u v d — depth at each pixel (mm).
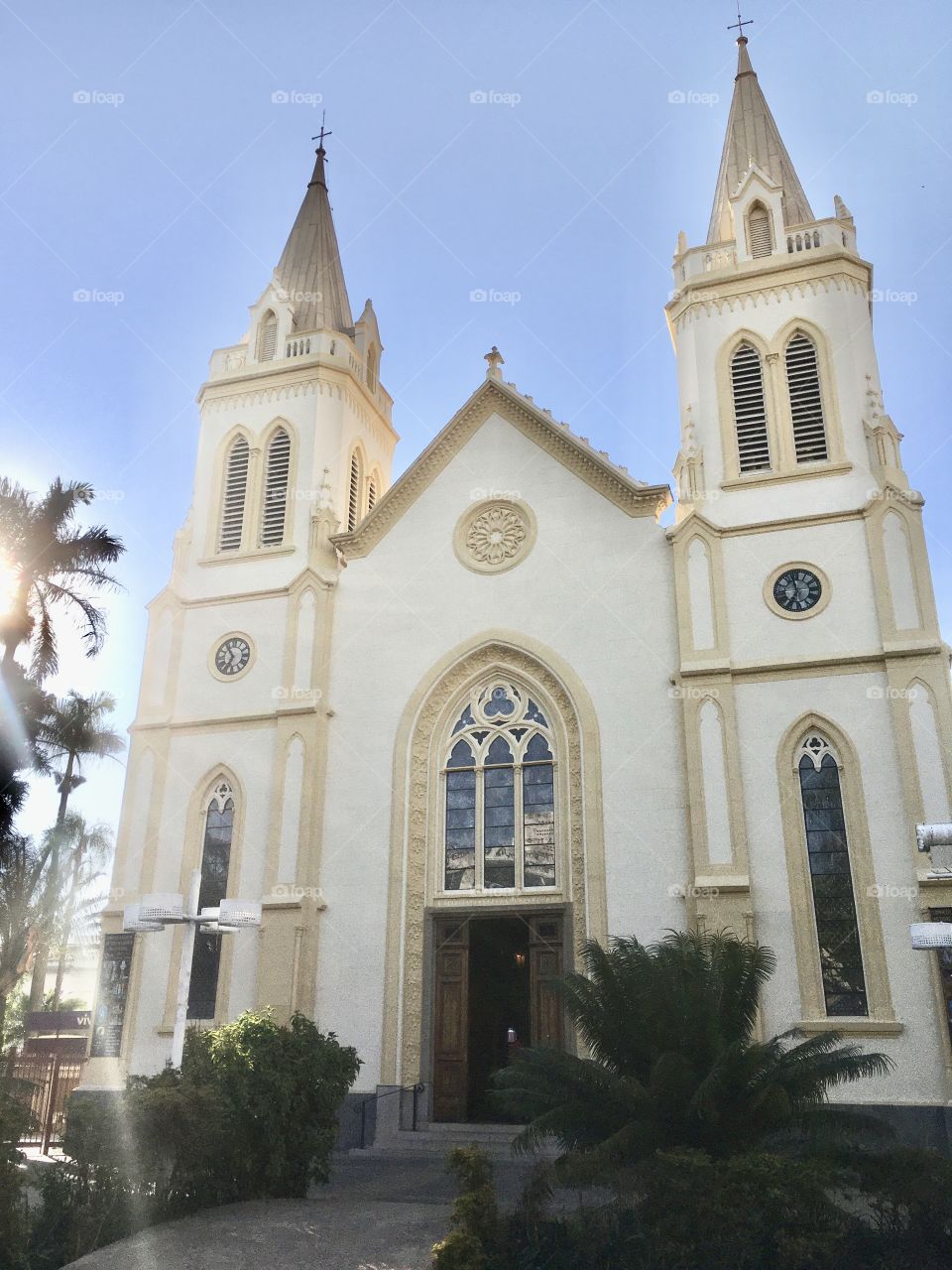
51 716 44188
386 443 39125
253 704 30609
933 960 22766
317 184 41594
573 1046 25031
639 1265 13102
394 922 26953
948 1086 21844
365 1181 19938
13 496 31109
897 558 26328
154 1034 27703
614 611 28219
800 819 24922
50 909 33094
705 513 28812
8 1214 13289
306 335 36125
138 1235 14977
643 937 24906
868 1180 14070
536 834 27344
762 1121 14844
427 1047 26000
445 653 29328
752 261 31609
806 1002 23297
